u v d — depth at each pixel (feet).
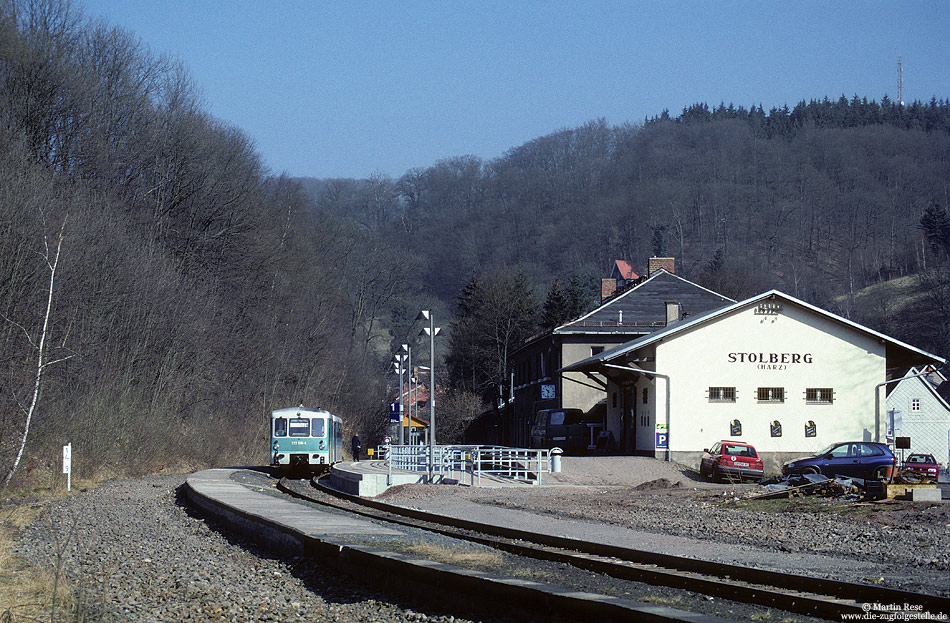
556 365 203.82
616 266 379.14
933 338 270.67
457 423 294.25
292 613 37.91
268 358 224.33
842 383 132.46
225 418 196.54
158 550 59.82
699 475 118.62
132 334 161.58
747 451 113.19
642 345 130.52
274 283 236.63
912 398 166.30
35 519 79.87
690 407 130.93
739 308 132.05
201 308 192.75
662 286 212.43
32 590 43.14
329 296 275.39
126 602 40.91
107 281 154.92
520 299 306.55
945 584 36.60
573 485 107.55
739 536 55.88
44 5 174.19
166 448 161.58
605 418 172.35
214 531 71.72
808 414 131.85
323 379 262.26
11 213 127.34
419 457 134.62
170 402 171.32
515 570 43.19
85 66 182.29
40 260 131.03
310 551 51.96
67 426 129.90
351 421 281.54
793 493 83.66
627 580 40.27
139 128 194.39
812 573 40.16
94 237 153.07
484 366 303.07
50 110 170.19
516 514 73.97
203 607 39.34
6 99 162.91
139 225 186.29
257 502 79.87
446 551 48.93
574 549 51.03
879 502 72.43
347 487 116.57
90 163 178.09
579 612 30.27
